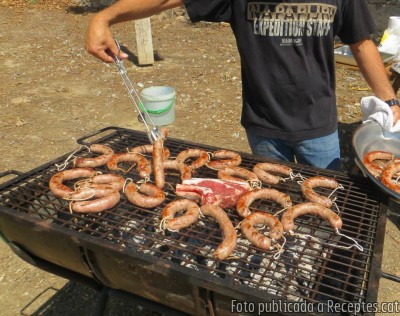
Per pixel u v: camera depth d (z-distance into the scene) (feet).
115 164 7.76
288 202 6.51
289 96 7.98
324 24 7.45
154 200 6.51
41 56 26.40
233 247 5.57
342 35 8.08
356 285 5.08
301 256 5.81
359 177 7.30
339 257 6.16
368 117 8.23
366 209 6.53
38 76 23.08
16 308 9.12
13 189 7.39
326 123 8.27
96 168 8.11
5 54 26.76
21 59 25.89
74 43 29.01
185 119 17.76
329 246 5.93
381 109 7.94
